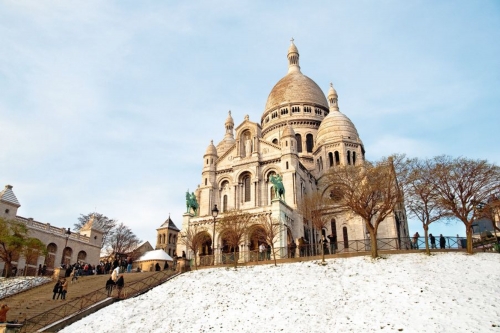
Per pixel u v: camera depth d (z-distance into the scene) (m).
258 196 63.81
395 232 59.94
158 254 55.59
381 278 31.38
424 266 33.47
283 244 50.75
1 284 43.53
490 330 20.73
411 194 40.50
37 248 57.53
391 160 42.09
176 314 28.31
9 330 24.92
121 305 31.20
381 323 23.22
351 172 45.81
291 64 103.50
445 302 25.34
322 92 96.62
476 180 38.91
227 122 97.81
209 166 69.69
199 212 68.31
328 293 29.44
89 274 51.62
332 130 76.38
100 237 79.56
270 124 88.31
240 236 45.75
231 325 25.39
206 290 32.91
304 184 67.25
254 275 35.75
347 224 62.38
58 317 29.86
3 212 59.72
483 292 26.55
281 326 24.42
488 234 51.47
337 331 22.83
